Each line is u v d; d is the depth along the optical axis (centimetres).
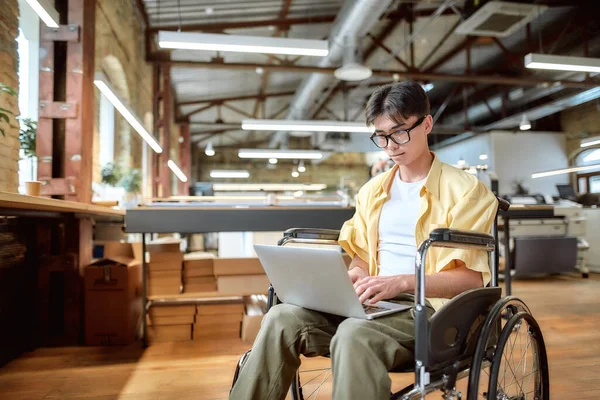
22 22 390
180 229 263
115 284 273
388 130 117
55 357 249
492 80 779
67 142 297
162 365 232
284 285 115
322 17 723
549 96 958
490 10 522
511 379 170
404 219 125
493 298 112
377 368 91
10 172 310
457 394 101
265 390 107
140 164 741
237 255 632
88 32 311
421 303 92
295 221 275
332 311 108
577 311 351
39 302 274
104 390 197
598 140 659
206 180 1700
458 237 96
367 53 888
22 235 260
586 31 725
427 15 727
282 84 1062
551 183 1040
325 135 1267
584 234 559
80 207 217
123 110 391
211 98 1112
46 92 299
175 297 279
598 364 224
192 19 696
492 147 1030
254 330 280
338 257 93
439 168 124
